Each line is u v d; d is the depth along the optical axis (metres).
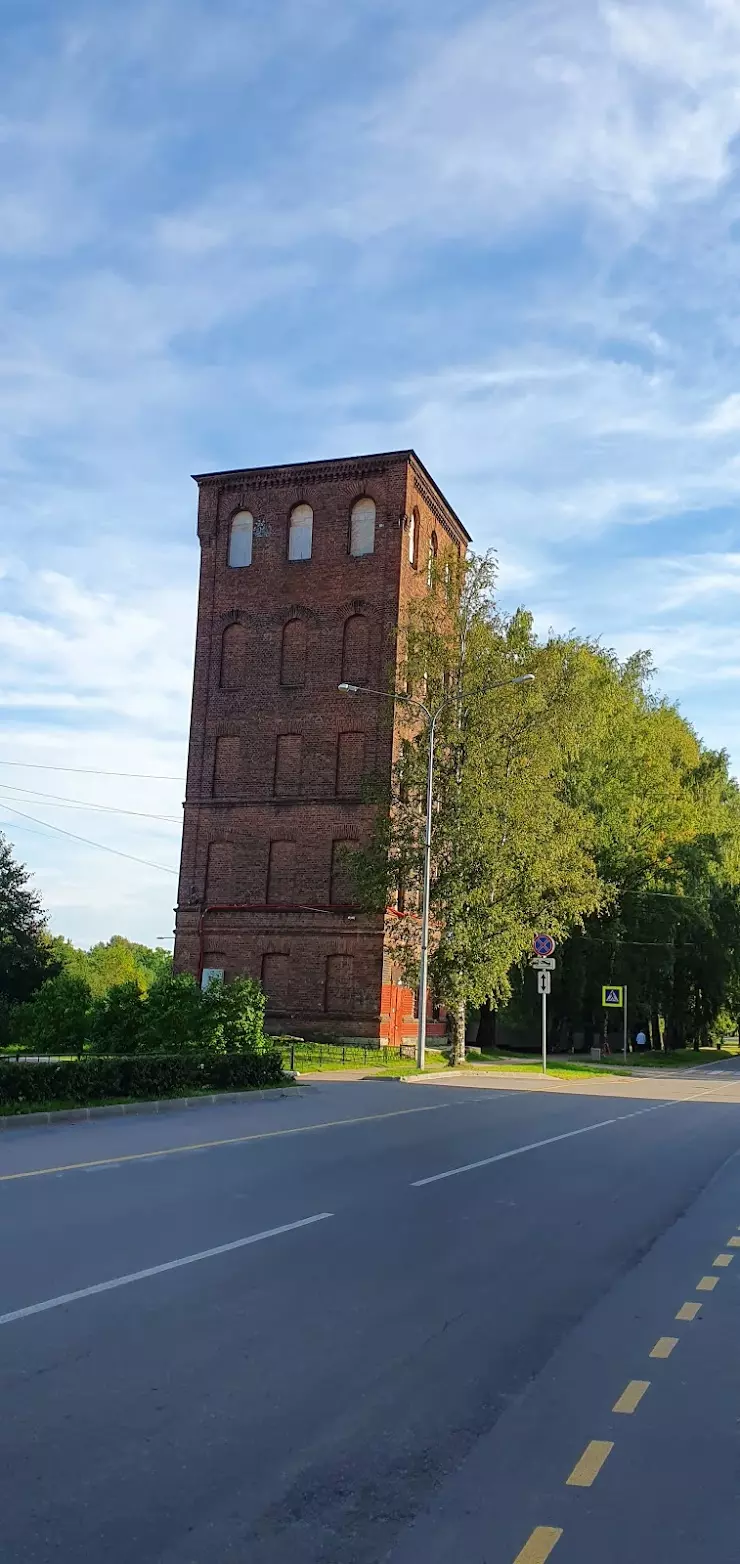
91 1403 5.61
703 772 59.75
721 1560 4.22
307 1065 34.38
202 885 47.22
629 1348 6.85
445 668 40.78
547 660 40.12
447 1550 4.26
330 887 45.53
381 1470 4.96
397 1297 7.82
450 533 53.38
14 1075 19.38
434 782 40.31
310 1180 12.88
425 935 36.38
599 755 50.00
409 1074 33.56
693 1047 74.25
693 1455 5.21
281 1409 5.63
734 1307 7.86
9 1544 4.18
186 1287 7.85
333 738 46.41
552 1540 4.36
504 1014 55.94
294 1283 8.09
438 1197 11.95
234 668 48.41
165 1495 4.63
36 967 53.19
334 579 47.38
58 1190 11.80
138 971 108.38
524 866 38.69
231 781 47.66
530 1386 6.12
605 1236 10.26
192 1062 24.23
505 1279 8.50
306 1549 4.23
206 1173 13.25
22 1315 7.05
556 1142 17.52
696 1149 17.12
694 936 58.72
